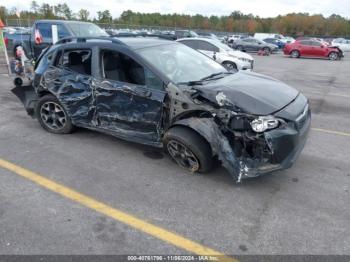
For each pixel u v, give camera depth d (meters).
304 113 4.01
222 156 3.66
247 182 4.02
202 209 3.49
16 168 4.33
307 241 3.02
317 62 22.05
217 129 3.72
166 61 4.57
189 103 3.89
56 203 3.57
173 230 3.16
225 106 3.71
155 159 4.61
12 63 9.95
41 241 2.98
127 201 3.62
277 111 3.69
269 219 3.32
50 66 5.29
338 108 7.72
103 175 4.17
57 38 11.25
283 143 3.62
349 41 43.41
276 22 92.38
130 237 3.06
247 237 3.07
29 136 5.43
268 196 3.73
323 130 6.00
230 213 3.42
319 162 4.60
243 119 3.60
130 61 4.43
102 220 3.29
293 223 3.26
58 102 5.28
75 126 5.39
